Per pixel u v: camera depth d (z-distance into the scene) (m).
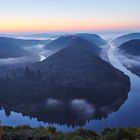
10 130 22.94
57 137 21.39
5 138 19.59
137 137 22.98
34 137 20.17
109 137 22.80
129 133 23.11
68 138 21.88
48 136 20.91
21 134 20.39
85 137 23.11
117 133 22.92
